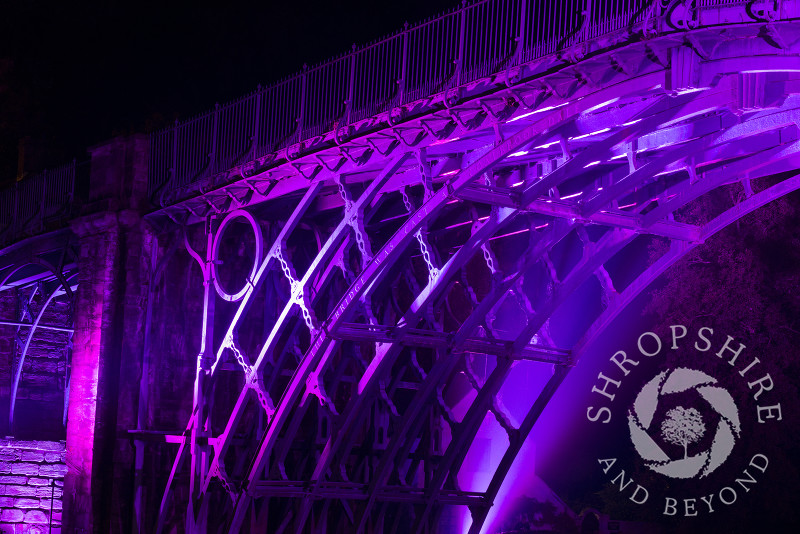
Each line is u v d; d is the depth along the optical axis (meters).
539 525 26.98
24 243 25.17
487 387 19.06
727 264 24.09
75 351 22.53
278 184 18.92
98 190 22.70
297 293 18.05
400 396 22.30
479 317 17.84
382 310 20.94
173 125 21.84
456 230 20.33
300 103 18.20
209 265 20.22
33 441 25.62
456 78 15.07
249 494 18.36
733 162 16.00
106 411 21.64
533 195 14.96
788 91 12.09
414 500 19.34
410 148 16.03
